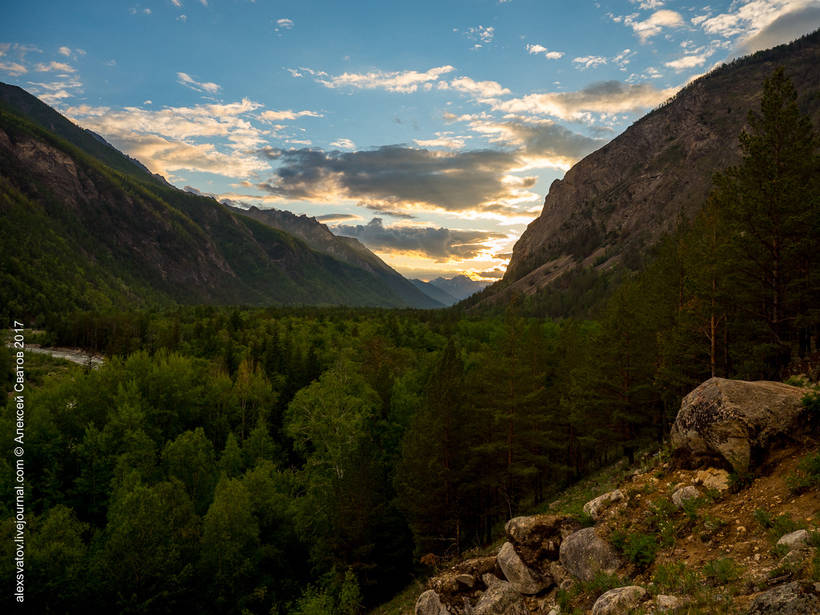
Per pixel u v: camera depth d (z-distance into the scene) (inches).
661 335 1136.8
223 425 2266.2
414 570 1298.0
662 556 408.2
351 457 1285.7
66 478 1617.9
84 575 1063.0
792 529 348.2
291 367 2834.6
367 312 7470.5
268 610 1249.4
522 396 1205.7
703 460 493.7
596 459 1743.4
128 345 3944.4
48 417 1684.3
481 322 5295.3
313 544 1369.3
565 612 426.9
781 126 776.9
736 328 917.8
